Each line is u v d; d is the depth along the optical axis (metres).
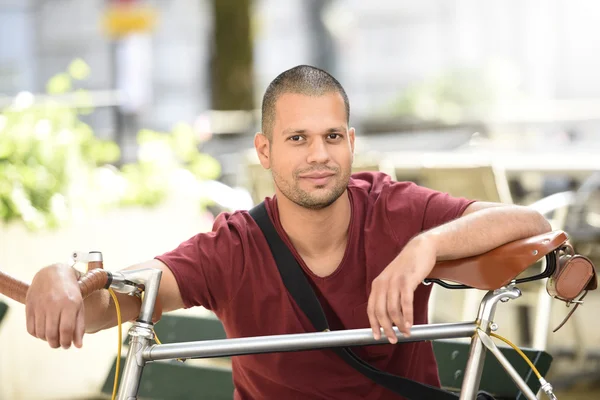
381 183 2.51
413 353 2.42
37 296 1.88
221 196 5.47
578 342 5.64
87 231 4.91
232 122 11.12
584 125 10.74
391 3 21.05
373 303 2.00
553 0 18.70
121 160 7.13
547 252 1.96
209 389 2.94
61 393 4.70
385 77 21.22
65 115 5.30
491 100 16.61
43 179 4.79
